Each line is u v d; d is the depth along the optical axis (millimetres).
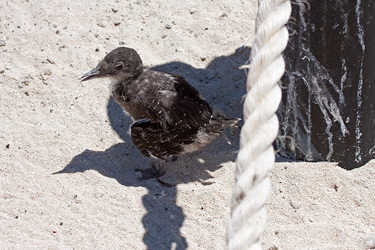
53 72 7543
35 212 5633
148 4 8703
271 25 2758
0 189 5887
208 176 6160
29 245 5215
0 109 7020
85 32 8211
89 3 8758
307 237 5352
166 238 5383
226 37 8164
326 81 5836
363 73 5793
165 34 8211
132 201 5809
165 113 5969
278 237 5367
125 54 6086
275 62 2760
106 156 6461
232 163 6305
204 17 8477
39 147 6484
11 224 5465
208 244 5305
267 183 2666
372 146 6164
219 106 7129
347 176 5945
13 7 8703
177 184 6070
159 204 5781
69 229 5438
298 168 6031
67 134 6707
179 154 6238
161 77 6273
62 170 6203
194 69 7723
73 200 5793
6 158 6289
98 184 6020
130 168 6375
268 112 2686
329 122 5984
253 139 2676
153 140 6004
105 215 5625
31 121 6852
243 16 8500
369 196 5770
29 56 7801
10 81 7363
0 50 7906
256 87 2725
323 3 5504
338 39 5641
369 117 6004
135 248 5250
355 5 5480
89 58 7770
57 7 8672
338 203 5746
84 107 7086
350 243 5227
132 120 6910
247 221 2590
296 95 5988
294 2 5609
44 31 8227
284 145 6301
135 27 8328
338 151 6102
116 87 6316
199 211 5703
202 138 6184
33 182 6004
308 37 5695
